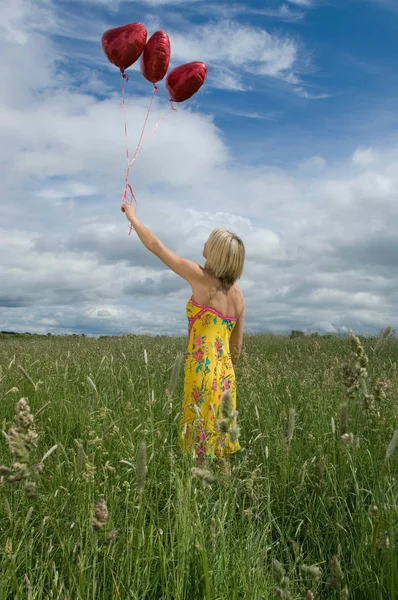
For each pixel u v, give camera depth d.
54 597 1.97
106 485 2.70
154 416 4.14
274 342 11.81
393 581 1.75
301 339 12.57
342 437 2.04
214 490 2.86
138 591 2.05
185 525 2.22
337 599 2.12
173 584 2.12
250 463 3.48
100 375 5.48
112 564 2.14
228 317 3.79
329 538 2.76
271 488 3.27
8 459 3.19
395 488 2.64
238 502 2.95
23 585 2.05
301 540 2.87
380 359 7.17
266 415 4.41
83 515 2.26
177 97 5.05
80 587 1.86
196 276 3.71
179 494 2.37
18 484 2.45
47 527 2.38
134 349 8.70
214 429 3.13
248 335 14.19
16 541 2.31
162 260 3.85
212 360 3.62
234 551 2.27
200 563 2.14
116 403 4.35
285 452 3.39
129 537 2.30
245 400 4.89
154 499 2.97
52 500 2.37
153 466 3.08
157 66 4.89
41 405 4.31
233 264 3.69
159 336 13.66
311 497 3.08
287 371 6.37
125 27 4.90
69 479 2.53
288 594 1.36
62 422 4.03
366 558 2.25
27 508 2.51
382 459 2.69
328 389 5.00
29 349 8.74
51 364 6.35
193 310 3.73
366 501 2.94
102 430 3.60
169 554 2.32
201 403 3.52
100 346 9.66
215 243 3.69
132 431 3.47
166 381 5.22
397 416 3.59
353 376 2.11
